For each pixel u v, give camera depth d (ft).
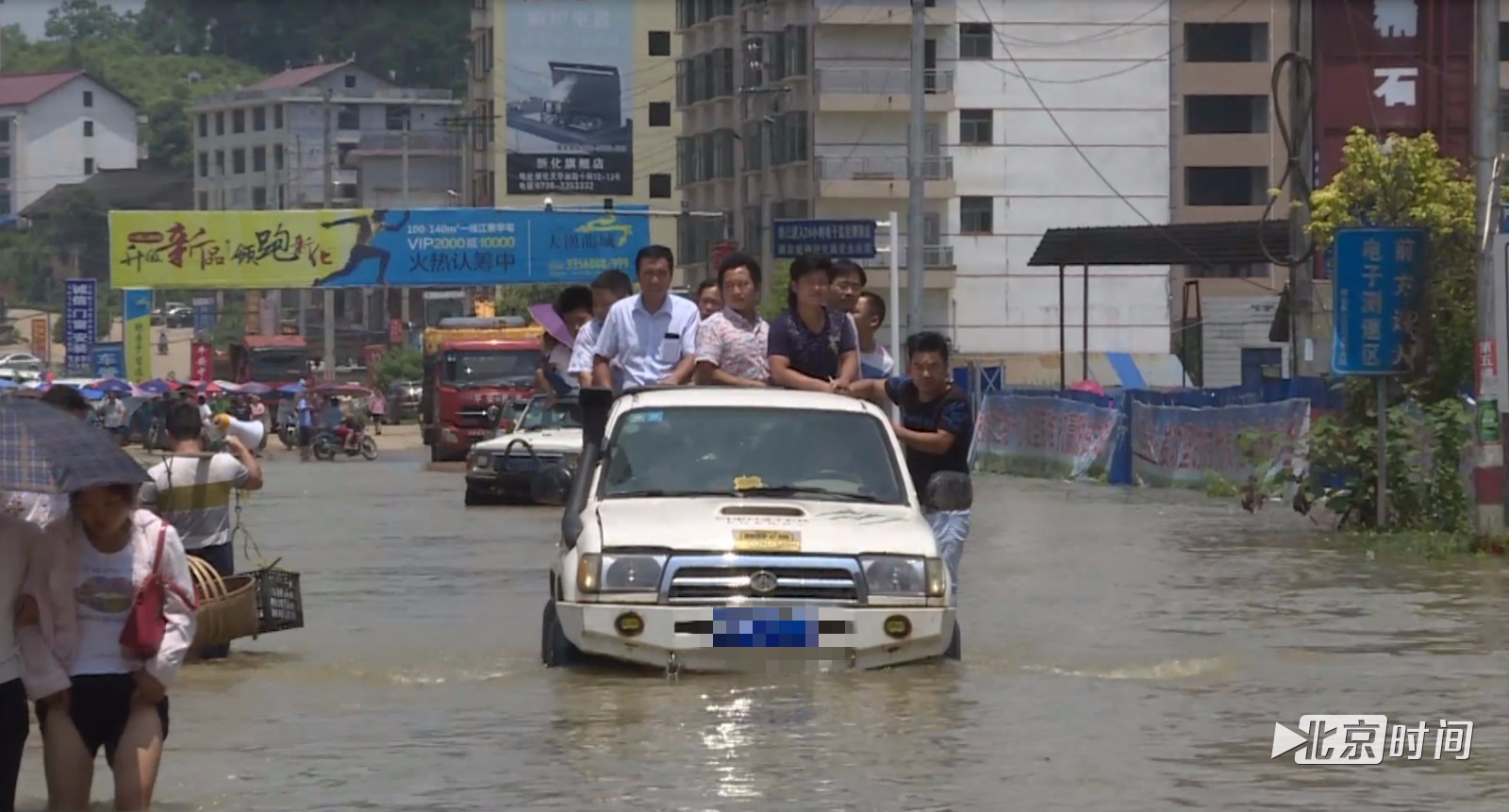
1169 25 350.23
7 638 37.32
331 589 81.41
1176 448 154.51
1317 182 191.93
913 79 181.78
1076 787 39.78
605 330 68.33
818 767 41.65
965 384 212.43
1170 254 214.07
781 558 51.70
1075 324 348.79
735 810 37.68
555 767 41.91
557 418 145.79
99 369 402.72
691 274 396.78
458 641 63.82
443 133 620.90
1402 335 100.99
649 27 453.58
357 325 622.54
